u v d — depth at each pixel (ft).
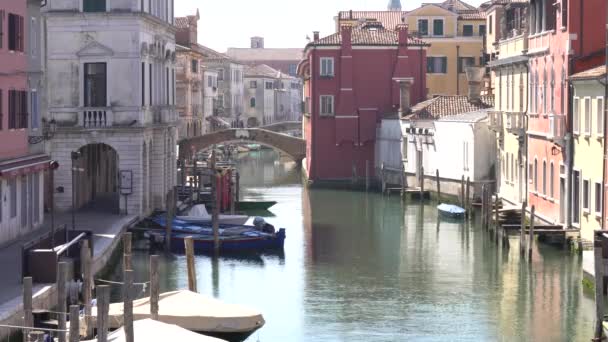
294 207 229.45
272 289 134.62
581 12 156.87
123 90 179.83
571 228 157.58
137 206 180.75
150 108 190.49
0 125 135.44
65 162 180.14
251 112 566.36
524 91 190.29
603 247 108.27
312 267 150.71
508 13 207.82
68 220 169.17
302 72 305.53
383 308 123.03
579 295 127.24
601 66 150.82
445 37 311.06
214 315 100.01
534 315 118.11
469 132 217.77
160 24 196.44
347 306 124.36
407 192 241.14
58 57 179.32
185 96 359.05
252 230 169.99
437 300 127.13
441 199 232.32
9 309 93.66
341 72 275.80
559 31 162.81
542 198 175.22
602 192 140.46
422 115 247.29
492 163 216.74
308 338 109.29
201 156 350.84
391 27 339.16
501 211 182.09
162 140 201.57
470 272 144.36
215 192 163.02
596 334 104.06
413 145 247.70
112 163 226.79
